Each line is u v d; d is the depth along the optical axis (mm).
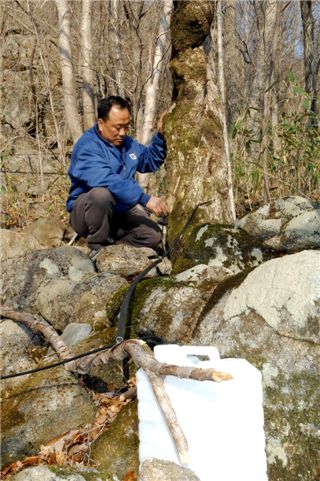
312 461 2369
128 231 4613
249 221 3910
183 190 4277
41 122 9352
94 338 3363
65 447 2781
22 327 3697
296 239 3727
